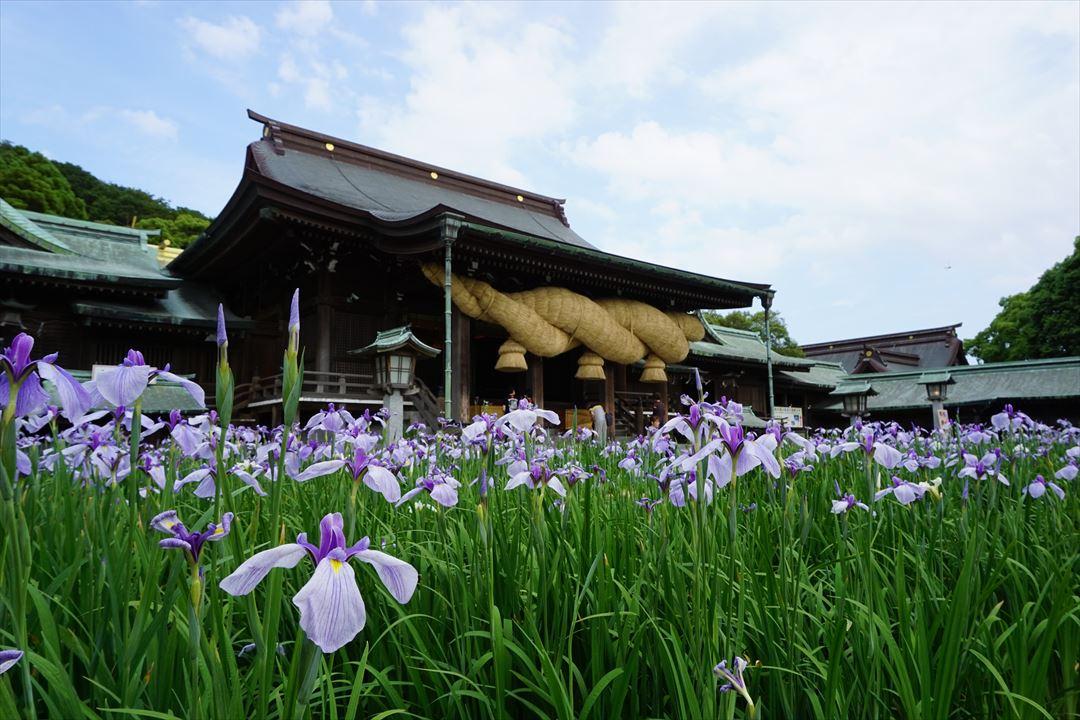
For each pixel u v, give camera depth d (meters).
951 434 6.62
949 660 1.45
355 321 18.16
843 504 2.37
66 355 16.94
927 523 2.86
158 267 21.97
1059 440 6.97
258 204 15.56
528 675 1.83
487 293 17.36
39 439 2.44
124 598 1.53
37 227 18.64
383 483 1.51
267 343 19.39
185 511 2.83
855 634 1.77
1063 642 1.85
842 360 51.84
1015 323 38.88
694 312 27.11
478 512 1.96
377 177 24.56
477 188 28.12
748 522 2.78
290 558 1.01
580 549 2.19
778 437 2.71
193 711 1.09
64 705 1.22
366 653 1.45
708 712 1.35
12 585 1.13
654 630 1.79
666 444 2.22
